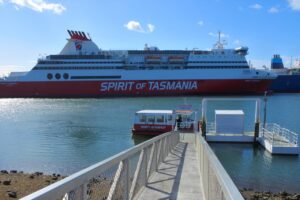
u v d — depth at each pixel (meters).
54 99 85.56
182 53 89.00
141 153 7.11
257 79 86.12
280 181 18.08
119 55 90.50
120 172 5.09
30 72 88.62
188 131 32.25
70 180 2.99
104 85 87.75
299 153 24.09
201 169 8.60
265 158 23.50
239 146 27.67
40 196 2.34
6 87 88.50
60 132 37.25
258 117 28.75
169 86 87.00
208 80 86.25
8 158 24.73
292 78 103.25
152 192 7.11
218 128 29.61
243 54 87.81
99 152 27.02
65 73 88.00
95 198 4.10
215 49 90.88
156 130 33.72
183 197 6.80
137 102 72.31
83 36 92.75
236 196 2.48
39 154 26.14
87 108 62.78
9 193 13.07
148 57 88.75
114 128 39.50
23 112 58.41
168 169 10.11
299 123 41.94
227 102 70.62
